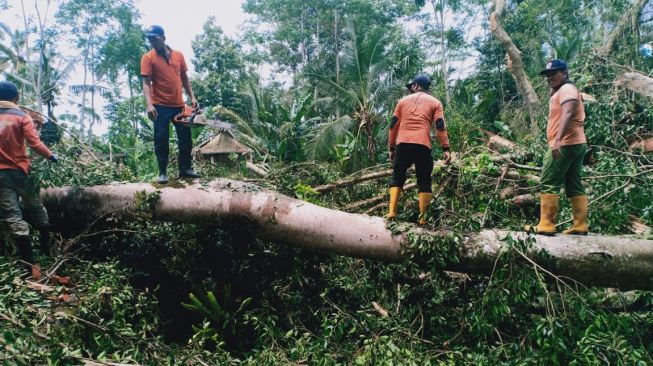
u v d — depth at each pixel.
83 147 5.12
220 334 4.19
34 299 3.03
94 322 3.16
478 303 3.52
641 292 3.52
